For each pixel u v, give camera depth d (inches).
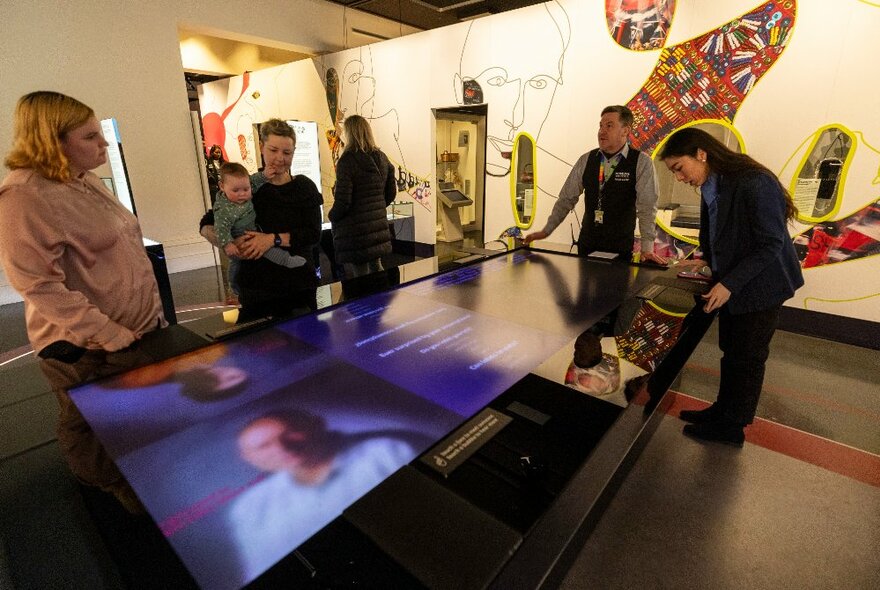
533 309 58.9
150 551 24.0
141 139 209.3
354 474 30.0
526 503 25.9
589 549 62.8
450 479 27.6
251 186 82.7
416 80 215.5
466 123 285.4
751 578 58.2
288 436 34.0
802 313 135.3
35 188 47.8
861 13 112.9
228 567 23.2
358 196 114.6
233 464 31.0
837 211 124.7
